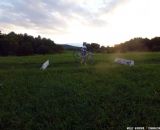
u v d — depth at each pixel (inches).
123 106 660.7
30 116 613.3
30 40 3865.7
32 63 1582.2
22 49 3511.3
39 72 1059.9
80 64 1439.5
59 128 562.3
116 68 1119.0
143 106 656.4
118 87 812.0
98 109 645.3
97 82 880.3
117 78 928.9
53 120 596.7
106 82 874.1
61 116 612.4
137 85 829.2
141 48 3511.3
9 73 1061.8
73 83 860.6
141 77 929.5
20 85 856.3
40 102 694.5
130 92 761.0
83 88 804.0
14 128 566.6
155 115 606.5
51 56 2223.2
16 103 691.4
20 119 599.8
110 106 661.3
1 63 1579.7
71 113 625.3
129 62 1278.3
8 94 763.4
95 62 1547.7
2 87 831.7
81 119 595.8
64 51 4050.2
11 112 637.3
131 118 597.0
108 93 748.6
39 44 3853.3
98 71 1061.1
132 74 983.6
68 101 698.2
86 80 901.2
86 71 1067.9
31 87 829.8
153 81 868.0
